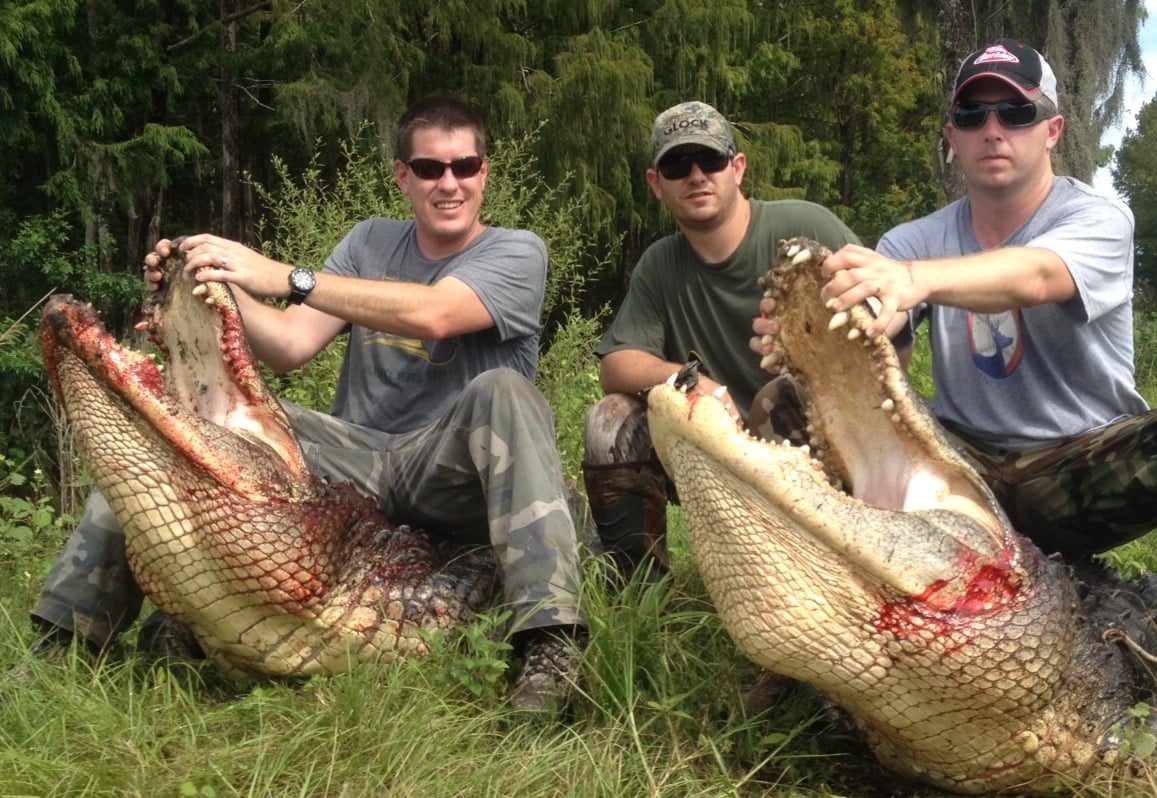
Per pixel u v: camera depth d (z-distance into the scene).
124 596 3.52
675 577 4.25
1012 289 3.17
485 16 16.80
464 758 2.86
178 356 3.40
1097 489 3.62
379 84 15.83
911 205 28.55
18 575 4.49
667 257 4.59
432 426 3.81
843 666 2.71
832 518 2.61
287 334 4.06
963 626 2.67
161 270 3.37
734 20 18.92
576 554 3.45
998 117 3.68
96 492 3.56
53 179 13.62
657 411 2.74
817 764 3.15
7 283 12.38
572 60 17.00
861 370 2.90
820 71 26.94
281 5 16.06
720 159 4.30
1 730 2.87
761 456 2.62
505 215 9.08
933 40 16.06
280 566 3.14
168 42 16.28
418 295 3.76
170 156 15.70
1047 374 3.76
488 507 3.47
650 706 3.12
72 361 2.97
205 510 3.06
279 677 3.31
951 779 2.92
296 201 9.94
